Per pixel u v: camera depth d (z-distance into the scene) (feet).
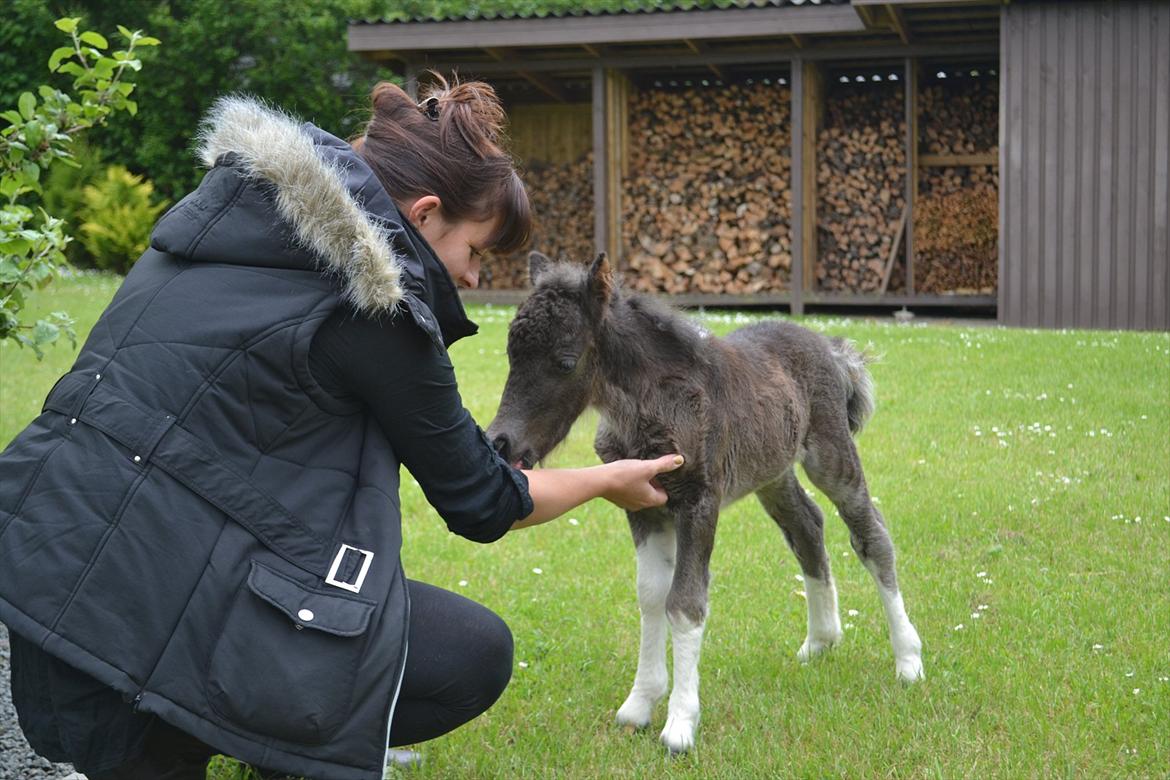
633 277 53.67
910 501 20.17
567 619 15.05
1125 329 44.68
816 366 13.93
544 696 12.73
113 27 70.33
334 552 7.63
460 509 8.66
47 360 33.35
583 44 49.57
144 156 67.46
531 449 10.95
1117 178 44.42
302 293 7.68
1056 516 19.07
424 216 8.56
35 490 7.33
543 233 57.57
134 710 7.48
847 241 51.39
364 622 7.40
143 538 7.20
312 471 7.79
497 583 16.61
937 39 48.26
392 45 50.11
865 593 16.16
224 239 7.72
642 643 12.34
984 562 17.20
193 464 7.36
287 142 7.70
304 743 7.39
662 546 12.48
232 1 67.56
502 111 9.10
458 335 8.91
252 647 7.25
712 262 52.70
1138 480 21.06
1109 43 44.06
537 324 11.04
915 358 33.24
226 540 7.36
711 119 53.26
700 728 12.15
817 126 52.24
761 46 49.49
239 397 7.50
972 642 14.20
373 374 7.91
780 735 11.80
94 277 58.65
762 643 14.53
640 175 54.08
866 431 25.07
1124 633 14.14
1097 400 27.25
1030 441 23.86
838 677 13.34
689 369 11.96
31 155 12.38
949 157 50.93
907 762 11.10
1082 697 12.35
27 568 7.14
